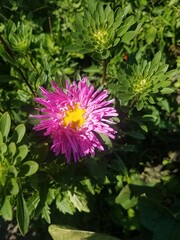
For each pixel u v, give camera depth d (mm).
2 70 278
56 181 209
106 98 198
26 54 245
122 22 193
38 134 188
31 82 239
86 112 179
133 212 274
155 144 301
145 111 278
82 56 311
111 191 285
